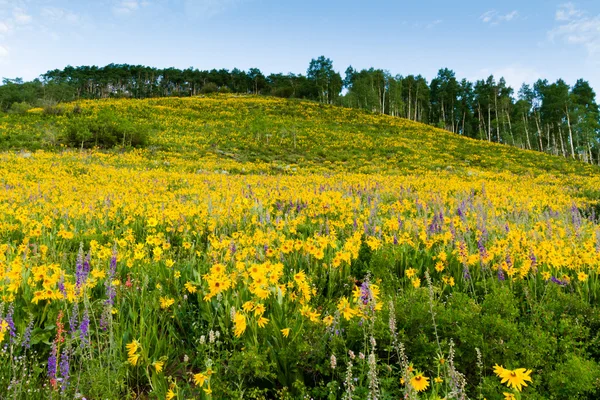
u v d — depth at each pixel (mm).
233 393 2164
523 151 43562
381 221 6852
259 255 4250
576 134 68312
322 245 4176
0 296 3049
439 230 5906
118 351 2699
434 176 22906
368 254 4941
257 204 8594
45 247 4535
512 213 8781
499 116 82438
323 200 8875
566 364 2197
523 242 4828
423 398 2033
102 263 4027
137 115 43688
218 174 19719
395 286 3982
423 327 2717
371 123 54906
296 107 65938
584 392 2156
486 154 38375
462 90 93875
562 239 5609
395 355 2627
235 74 127250
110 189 11445
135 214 7953
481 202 9297
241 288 3438
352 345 2705
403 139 42875
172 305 3426
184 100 69875
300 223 7078
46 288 2928
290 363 2547
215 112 53938
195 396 2324
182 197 10555
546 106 67875
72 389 2229
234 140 34219
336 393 2281
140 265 4176
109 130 27594
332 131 44219
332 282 4086
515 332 2502
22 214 6875
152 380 2510
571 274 4082
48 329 2881
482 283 3688
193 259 4488
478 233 5543
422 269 4453
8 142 24344
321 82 89625
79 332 2656
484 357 2428
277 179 16531
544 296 3305
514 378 1689
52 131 28938
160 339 2885
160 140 30422
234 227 6754
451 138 48500
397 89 81812
